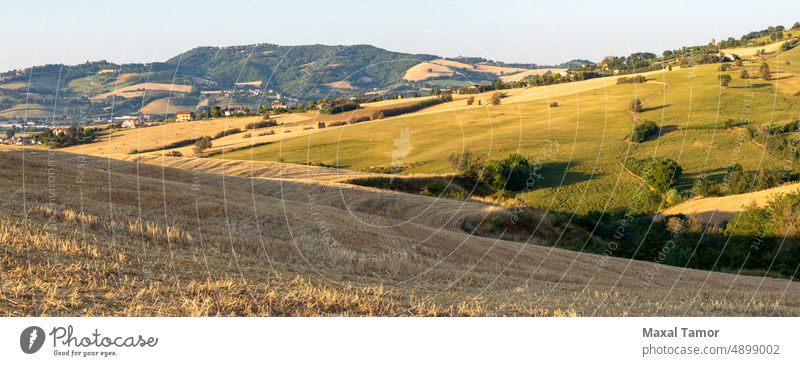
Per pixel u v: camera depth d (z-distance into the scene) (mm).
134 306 12086
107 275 14219
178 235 20609
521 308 15586
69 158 51281
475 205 49562
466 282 20812
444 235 34250
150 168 51938
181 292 13453
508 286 21141
